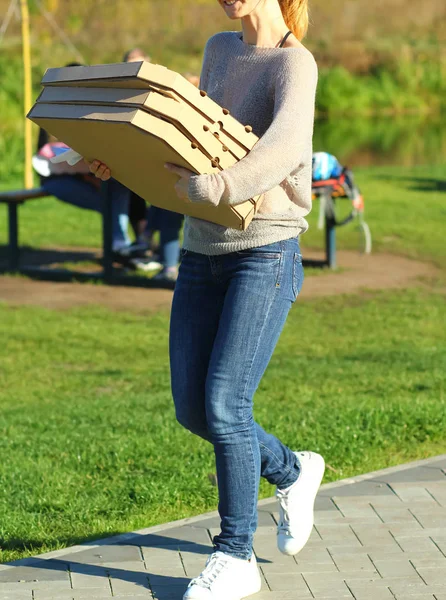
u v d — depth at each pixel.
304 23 6.89
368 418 11.59
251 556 6.85
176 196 6.31
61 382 15.38
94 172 6.77
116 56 72.62
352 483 8.99
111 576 7.18
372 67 92.12
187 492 9.41
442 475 9.20
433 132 67.94
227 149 6.01
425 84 91.88
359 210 24.12
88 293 22.05
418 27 99.50
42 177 24.02
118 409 13.27
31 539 8.30
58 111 6.22
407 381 14.47
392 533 7.89
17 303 21.03
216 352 6.58
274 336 6.65
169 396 14.18
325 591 6.93
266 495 9.27
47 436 11.80
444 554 7.51
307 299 21.31
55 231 29.20
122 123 5.75
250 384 6.63
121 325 19.28
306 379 14.87
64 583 7.06
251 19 6.61
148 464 10.36
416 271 24.23
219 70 6.75
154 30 79.06
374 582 7.05
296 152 6.05
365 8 98.19
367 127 71.94
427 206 33.66
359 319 19.58
